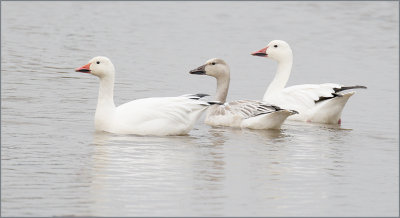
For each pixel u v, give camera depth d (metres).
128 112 16.75
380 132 18.42
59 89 21.81
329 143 16.88
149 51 29.56
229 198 12.23
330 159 15.30
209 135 17.20
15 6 40.06
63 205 11.66
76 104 19.92
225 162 14.62
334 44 33.75
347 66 28.88
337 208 12.01
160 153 15.09
